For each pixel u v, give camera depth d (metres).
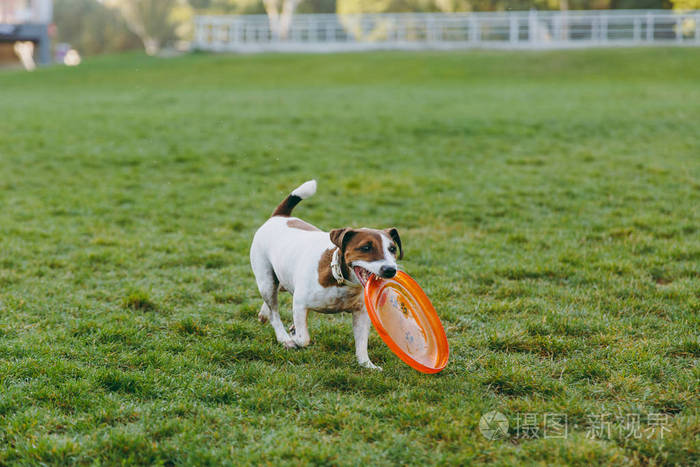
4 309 5.95
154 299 6.30
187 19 71.62
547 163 12.73
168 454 3.71
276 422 4.07
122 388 4.50
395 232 4.72
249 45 39.53
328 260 4.63
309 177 11.95
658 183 10.86
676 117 16.97
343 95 22.98
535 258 7.44
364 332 4.85
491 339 5.28
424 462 3.66
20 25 39.00
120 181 11.52
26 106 20.19
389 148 14.41
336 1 65.62
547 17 38.28
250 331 5.60
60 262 7.34
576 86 24.86
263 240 5.36
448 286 6.61
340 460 3.63
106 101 21.69
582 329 5.48
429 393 4.38
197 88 26.47
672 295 6.18
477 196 10.47
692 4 42.44
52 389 4.40
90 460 3.66
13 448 3.78
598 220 8.90
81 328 5.52
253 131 16.12
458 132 15.88
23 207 9.78
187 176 12.04
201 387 4.50
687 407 4.20
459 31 39.91
